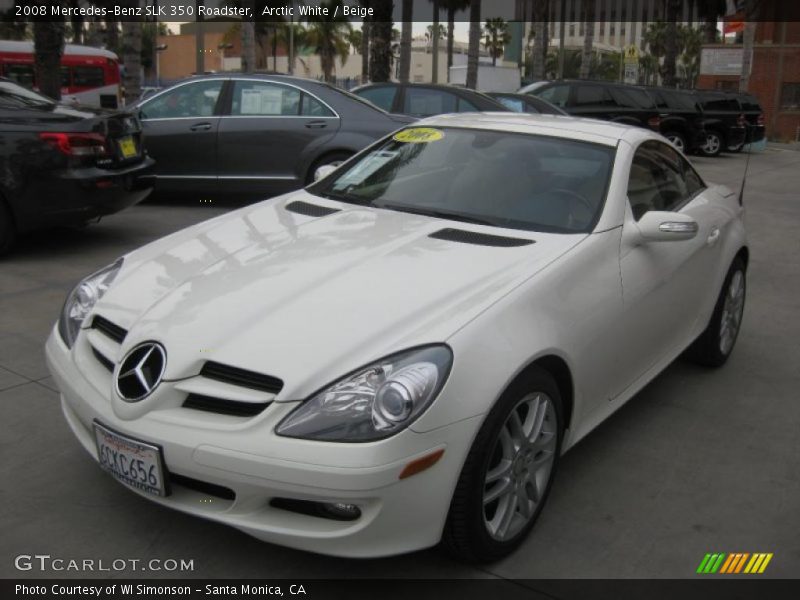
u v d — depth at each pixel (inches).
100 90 907.4
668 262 152.6
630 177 152.7
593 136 160.7
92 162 257.3
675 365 195.6
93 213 261.1
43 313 209.5
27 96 268.1
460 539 106.0
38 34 437.7
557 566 114.0
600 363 130.1
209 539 116.6
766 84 1366.9
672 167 179.9
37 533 116.6
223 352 103.1
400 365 99.7
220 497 103.3
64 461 136.0
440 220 144.0
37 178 248.8
